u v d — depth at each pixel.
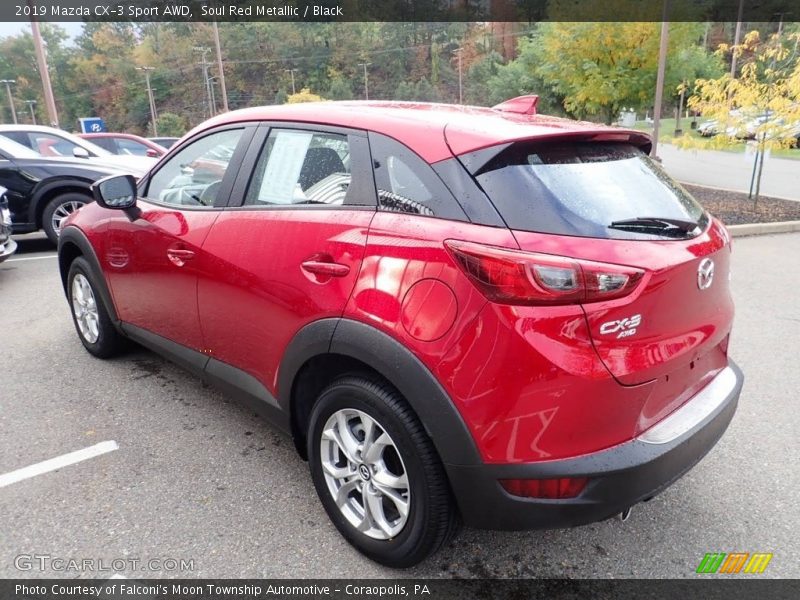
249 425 3.28
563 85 14.83
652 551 2.36
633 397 1.88
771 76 9.60
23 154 7.39
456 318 1.85
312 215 2.34
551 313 1.76
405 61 101.75
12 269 6.74
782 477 2.83
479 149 1.96
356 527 2.28
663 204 2.16
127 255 3.37
